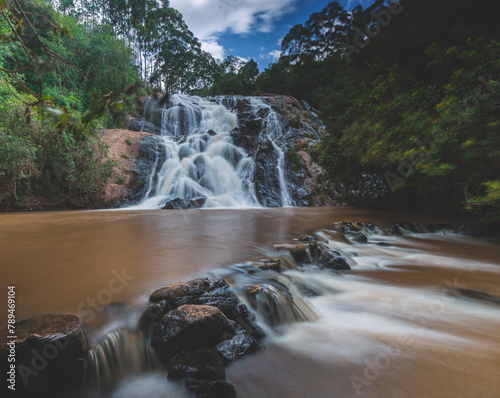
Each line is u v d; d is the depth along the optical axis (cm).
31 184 1356
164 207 1478
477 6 704
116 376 242
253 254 494
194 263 435
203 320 258
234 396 226
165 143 1903
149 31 4266
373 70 1041
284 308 347
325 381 247
